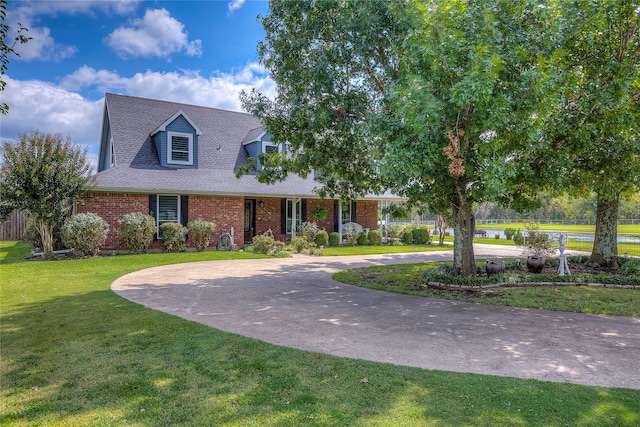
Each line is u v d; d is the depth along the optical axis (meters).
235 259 14.79
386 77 9.13
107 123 20.86
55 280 9.91
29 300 7.62
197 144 18.77
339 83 9.20
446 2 6.37
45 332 5.54
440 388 3.83
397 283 10.08
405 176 7.05
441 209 10.00
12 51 4.48
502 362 4.61
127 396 3.62
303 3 9.07
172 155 18.14
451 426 3.11
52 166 13.52
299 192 19.59
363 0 8.01
